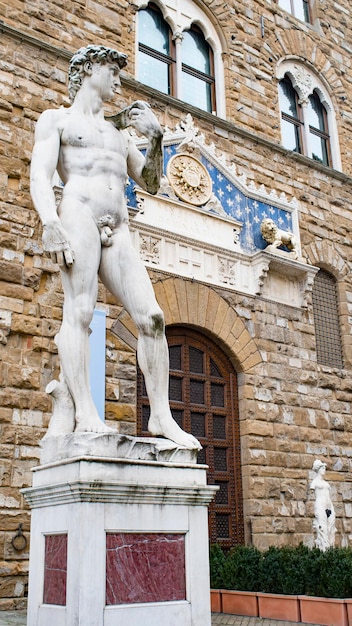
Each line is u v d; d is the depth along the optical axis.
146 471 6.21
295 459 15.66
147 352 6.94
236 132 17.38
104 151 7.22
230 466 14.81
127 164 7.73
